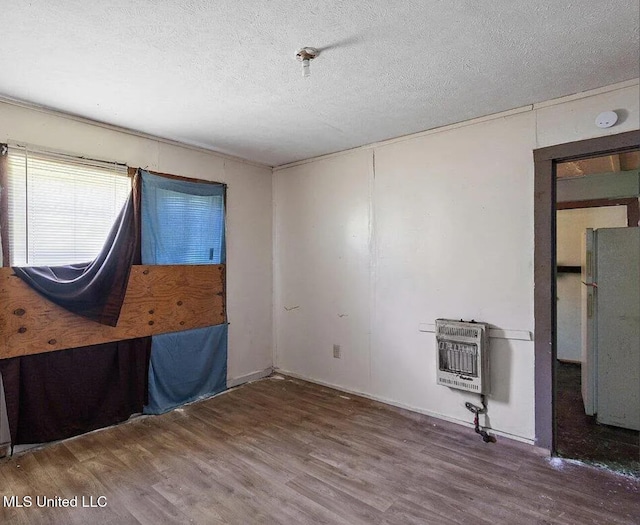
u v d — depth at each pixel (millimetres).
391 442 2738
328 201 3875
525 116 2678
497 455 2557
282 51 1968
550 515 1954
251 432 2906
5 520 1920
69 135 2832
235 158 3990
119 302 2986
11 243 2574
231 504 2051
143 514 1971
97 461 2482
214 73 2199
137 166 3211
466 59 2053
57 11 1620
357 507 2021
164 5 1589
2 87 2357
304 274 4105
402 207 3326
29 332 2604
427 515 1958
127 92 2443
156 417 3188
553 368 2592
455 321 2957
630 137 2299
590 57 2033
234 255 3971
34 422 2627
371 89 2410
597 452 2621
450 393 3053
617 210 5082
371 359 3562
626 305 3014
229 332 3914
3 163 2537
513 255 2742
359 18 1691
